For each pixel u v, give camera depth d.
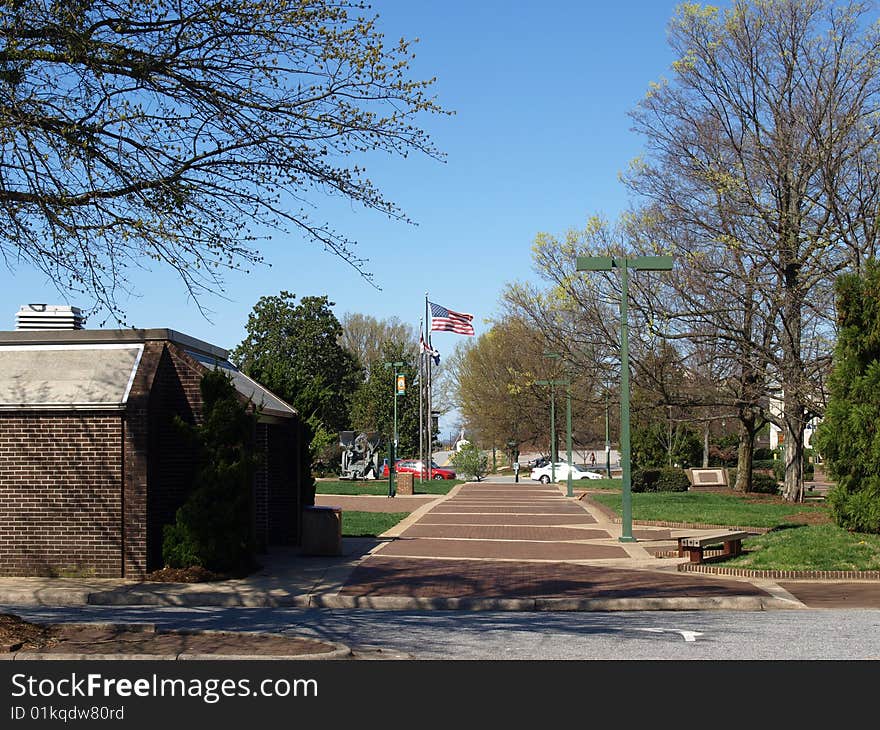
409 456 70.56
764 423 38.16
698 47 27.47
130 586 14.01
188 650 9.02
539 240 29.86
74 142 9.99
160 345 15.40
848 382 18.33
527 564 17.03
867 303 18.23
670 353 29.92
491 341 73.88
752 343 27.64
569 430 39.75
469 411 80.50
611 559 17.91
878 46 25.50
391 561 17.16
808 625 11.14
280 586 14.26
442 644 9.73
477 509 31.09
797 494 31.77
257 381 20.09
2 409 14.64
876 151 25.14
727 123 27.77
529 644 9.74
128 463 14.64
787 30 26.34
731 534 17.45
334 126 10.44
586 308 29.56
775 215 26.14
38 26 9.87
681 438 59.19
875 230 24.20
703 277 27.89
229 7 9.90
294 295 69.38
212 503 14.95
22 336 15.74
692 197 27.53
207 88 10.19
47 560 14.62
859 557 16.09
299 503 19.33
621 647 9.54
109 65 10.01
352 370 72.50
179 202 10.31
